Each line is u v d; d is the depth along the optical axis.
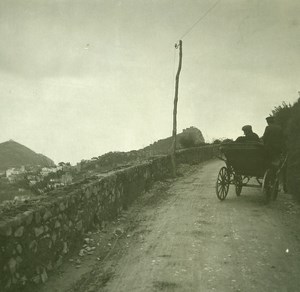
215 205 10.11
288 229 7.79
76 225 6.84
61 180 13.90
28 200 6.09
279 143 9.99
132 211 9.91
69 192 6.81
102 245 7.06
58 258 5.98
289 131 13.28
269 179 10.02
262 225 8.09
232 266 5.91
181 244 7.00
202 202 10.59
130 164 12.37
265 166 10.09
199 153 25.73
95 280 5.56
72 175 16.92
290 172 12.12
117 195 9.45
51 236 5.76
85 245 6.88
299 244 6.88
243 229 7.82
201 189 12.84
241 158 10.16
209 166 22.06
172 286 5.26
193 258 6.28
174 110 17.31
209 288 5.16
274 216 8.84
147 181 13.09
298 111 13.55
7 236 4.54
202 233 7.63
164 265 6.03
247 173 10.56
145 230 8.04
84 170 19.78
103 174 9.23
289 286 5.21
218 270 5.76
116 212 9.32
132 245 7.10
